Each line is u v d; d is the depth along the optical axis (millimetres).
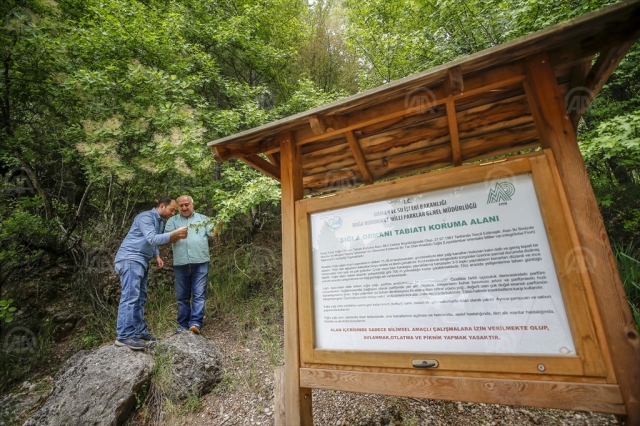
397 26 5824
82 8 5609
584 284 1305
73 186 5770
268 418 2570
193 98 4980
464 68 1539
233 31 6070
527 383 1328
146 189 5328
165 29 5172
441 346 1505
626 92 4371
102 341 3941
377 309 1689
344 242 1847
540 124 1509
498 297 1448
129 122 4559
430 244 1631
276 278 4957
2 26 4168
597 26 1341
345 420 2379
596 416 2098
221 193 3912
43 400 3006
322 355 1746
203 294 3930
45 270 4820
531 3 3443
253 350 3570
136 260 3438
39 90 4797
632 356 1208
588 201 1355
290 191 2053
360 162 2668
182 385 2889
